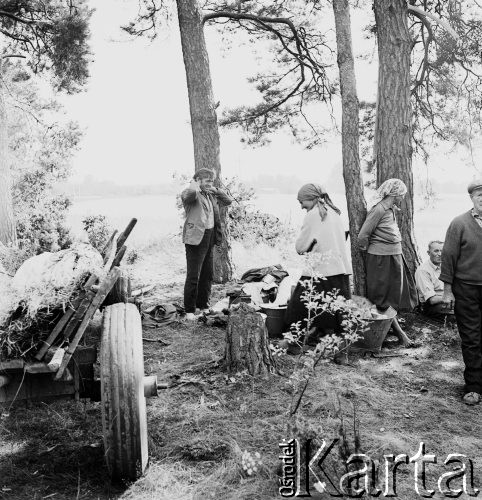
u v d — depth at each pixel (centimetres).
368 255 625
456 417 455
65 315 326
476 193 473
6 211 1141
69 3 1503
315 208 585
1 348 329
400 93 744
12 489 350
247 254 1255
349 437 408
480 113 1034
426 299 704
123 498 341
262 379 516
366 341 596
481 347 491
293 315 591
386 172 754
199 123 1020
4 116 1193
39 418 446
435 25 975
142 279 1070
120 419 330
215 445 399
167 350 623
